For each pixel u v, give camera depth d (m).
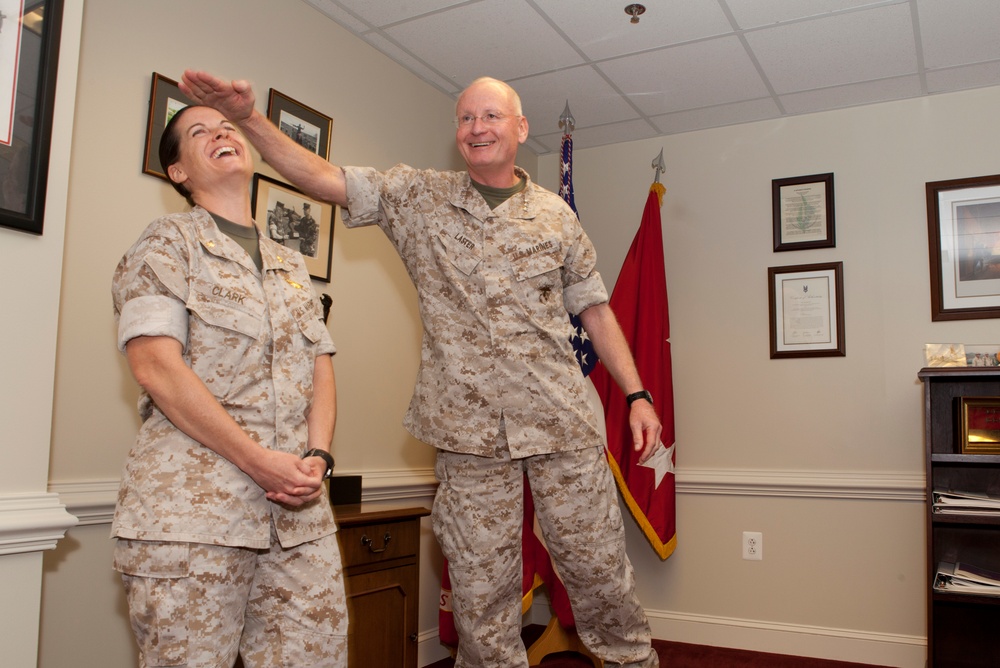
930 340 3.35
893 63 3.18
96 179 2.06
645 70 3.28
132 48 2.17
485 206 1.85
